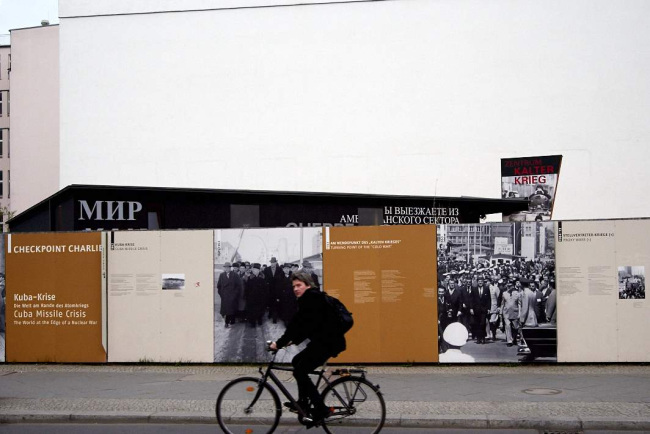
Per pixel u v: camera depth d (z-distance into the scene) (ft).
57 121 132.46
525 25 95.20
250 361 38.88
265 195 65.16
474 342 37.63
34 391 32.50
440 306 37.83
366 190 95.76
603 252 37.17
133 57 99.76
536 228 37.47
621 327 37.04
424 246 37.96
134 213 58.70
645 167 93.56
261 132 97.71
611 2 94.43
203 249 39.40
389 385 32.65
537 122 94.79
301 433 25.55
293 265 38.86
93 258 40.16
